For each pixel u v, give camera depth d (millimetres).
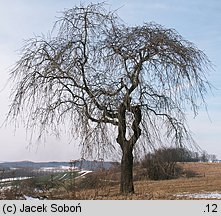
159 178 23203
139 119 14469
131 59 14086
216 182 25609
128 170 15195
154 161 16578
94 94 13727
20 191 13141
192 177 29875
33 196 12578
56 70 14211
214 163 41688
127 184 15133
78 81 14156
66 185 14383
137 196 14008
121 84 14109
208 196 15984
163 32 14578
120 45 14156
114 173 15734
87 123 13586
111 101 13750
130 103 14078
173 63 14094
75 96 14258
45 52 14586
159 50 14266
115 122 14227
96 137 13625
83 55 14508
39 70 14438
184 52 14281
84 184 15164
